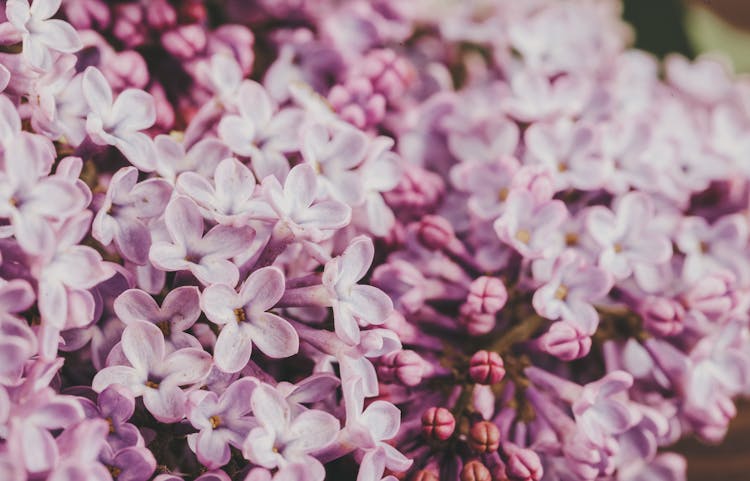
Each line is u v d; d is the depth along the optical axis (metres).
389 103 0.27
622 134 0.25
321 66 0.27
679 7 0.33
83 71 0.23
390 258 0.24
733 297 0.24
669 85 0.30
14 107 0.20
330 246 0.23
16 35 0.21
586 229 0.24
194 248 0.20
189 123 0.25
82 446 0.19
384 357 0.22
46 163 0.20
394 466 0.21
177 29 0.25
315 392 0.21
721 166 0.26
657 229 0.25
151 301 0.20
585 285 0.23
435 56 0.30
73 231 0.19
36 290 0.19
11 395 0.19
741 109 0.30
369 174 0.23
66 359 0.21
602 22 0.30
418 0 0.30
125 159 0.23
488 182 0.24
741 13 0.33
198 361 0.20
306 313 0.22
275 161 0.22
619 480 0.24
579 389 0.22
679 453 0.28
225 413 0.20
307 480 0.19
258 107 0.23
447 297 0.24
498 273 0.24
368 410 0.21
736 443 0.28
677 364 0.23
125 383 0.20
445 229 0.24
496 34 0.29
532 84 0.26
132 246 0.21
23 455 0.18
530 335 0.23
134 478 0.19
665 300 0.23
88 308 0.19
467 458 0.22
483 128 0.26
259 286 0.20
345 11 0.28
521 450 0.22
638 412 0.23
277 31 0.28
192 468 0.21
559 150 0.24
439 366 0.23
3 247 0.19
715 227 0.25
